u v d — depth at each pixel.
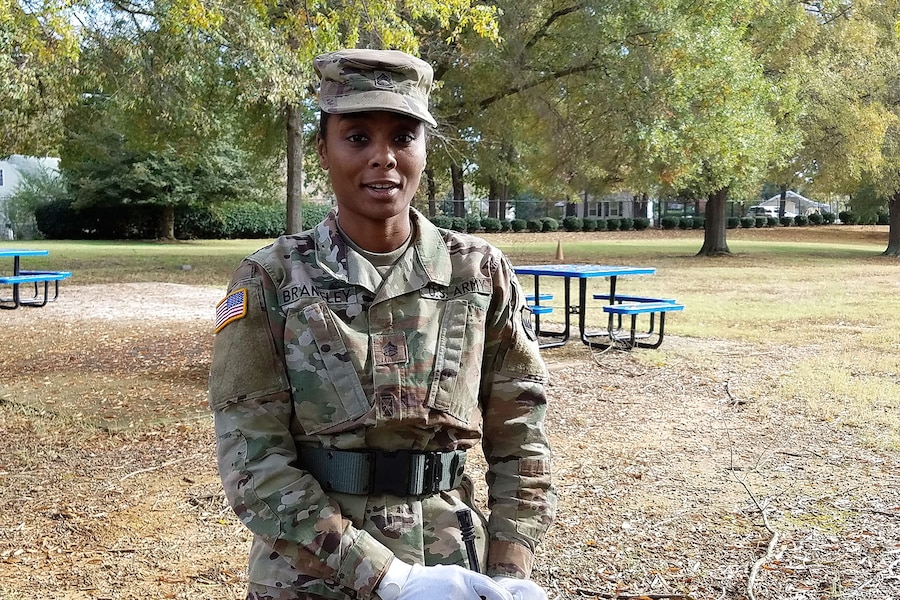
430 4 10.30
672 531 4.25
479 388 1.84
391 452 1.68
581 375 8.30
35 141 20.31
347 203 1.73
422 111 1.69
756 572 3.76
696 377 8.22
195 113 18.00
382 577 1.53
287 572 1.63
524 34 21.16
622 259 26.95
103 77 16.33
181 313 12.77
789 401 7.19
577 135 22.16
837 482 5.04
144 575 3.67
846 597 3.54
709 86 20.69
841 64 28.19
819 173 27.83
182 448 5.61
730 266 24.36
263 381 1.66
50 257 25.86
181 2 9.69
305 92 13.54
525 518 1.80
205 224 42.75
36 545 3.98
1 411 6.51
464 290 1.78
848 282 19.17
